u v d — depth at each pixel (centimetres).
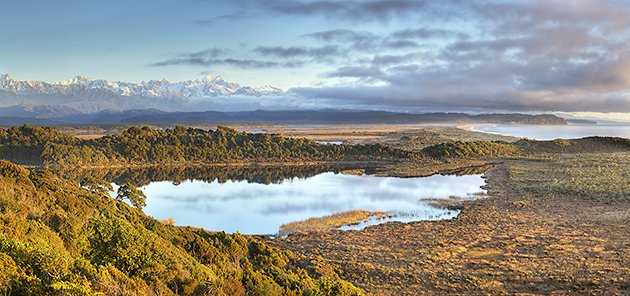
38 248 1567
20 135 12888
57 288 1320
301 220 5847
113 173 11419
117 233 2148
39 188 3431
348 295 2492
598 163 11019
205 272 2286
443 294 3003
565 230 4684
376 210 6366
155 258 2106
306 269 3506
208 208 6788
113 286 1540
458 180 9456
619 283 2962
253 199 7494
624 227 4656
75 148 12406
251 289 2400
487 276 3303
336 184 9188
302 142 15262
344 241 4584
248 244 3784
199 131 15812
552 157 13338
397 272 3434
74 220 2219
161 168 12588
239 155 14088
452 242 4378
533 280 3153
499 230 4838
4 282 1292
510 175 9588
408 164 12450
